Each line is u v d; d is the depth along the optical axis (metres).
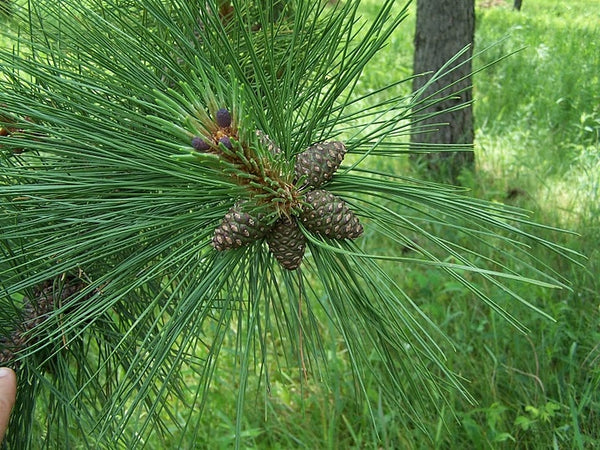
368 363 0.36
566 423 0.95
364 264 0.36
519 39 3.14
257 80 0.35
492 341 1.10
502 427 0.96
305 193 0.35
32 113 0.33
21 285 0.34
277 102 0.36
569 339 1.10
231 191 0.31
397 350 0.36
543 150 1.83
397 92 2.27
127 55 0.37
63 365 0.43
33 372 0.43
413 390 0.36
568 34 3.26
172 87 0.40
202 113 0.29
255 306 0.35
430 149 0.41
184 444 1.00
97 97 0.34
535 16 4.26
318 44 0.38
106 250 0.37
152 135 0.36
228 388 1.09
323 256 0.36
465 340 1.11
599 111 2.05
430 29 1.74
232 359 1.15
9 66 0.34
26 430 0.44
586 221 1.38
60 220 0.37
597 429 0.94
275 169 0.32
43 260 0.39
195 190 0.33
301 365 0.40
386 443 0.91
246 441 1.04
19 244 0.41
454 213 0.35
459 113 1.75
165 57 0.38
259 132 0.34
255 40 0.44
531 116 2.12
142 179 0.36
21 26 0.42
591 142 1.86
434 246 1.31
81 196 0.36
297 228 0.36
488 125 2.12
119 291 0.33
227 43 0.34
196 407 1.07
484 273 0.23
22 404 0.44
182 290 0.44
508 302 1.10
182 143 0.34
